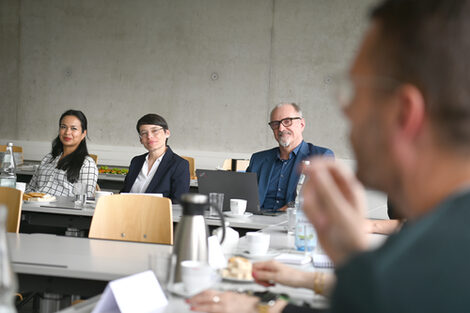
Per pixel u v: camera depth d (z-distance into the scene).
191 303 1.18
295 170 3.45
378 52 0.41
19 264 1.62
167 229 2.49
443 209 0.37
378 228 2.34
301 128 3.49
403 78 0.40
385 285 0.34
